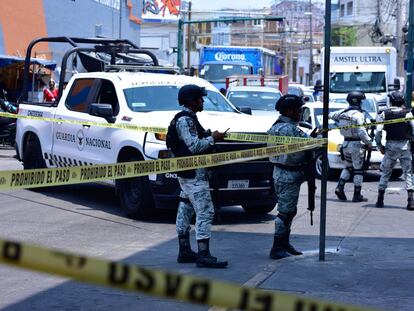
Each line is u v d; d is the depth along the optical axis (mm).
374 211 16859
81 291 9500
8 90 34594
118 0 51000
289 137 10922
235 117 14852
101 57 32406
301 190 20953
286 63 120438
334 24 102875
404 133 16969
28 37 39000
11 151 28828
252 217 15758
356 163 18344
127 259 11312
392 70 41844
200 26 117125
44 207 16359
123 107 15336
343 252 11781
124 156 15078
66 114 17031
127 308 8719
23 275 10359
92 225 14320
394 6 73000
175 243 12695
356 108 18266
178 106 15672
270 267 10531
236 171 14039
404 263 10945
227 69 49312
